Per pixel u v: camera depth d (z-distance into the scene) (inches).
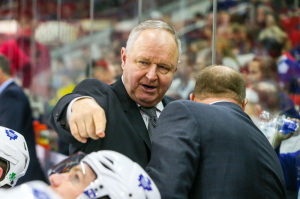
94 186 47.8
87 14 155.5
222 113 71.8
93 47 150.6
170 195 62.4
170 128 68.8
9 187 70.6
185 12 135.5
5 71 161.8
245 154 69.3
